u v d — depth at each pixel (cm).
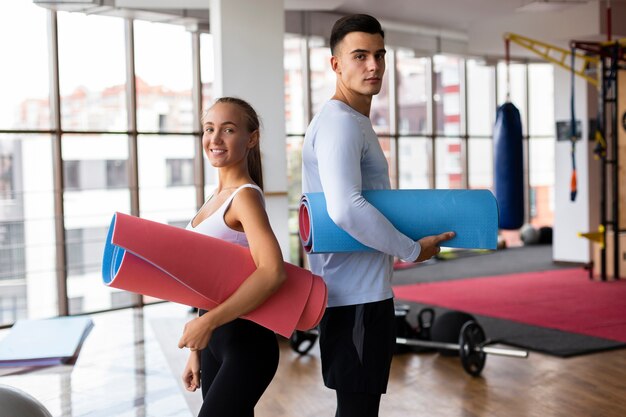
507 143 773
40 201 743
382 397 430
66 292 735
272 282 171
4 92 716
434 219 196
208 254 171
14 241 738
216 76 596
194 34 839
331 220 192
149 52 806
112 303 798
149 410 317
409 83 1155
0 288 736
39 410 211
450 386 449
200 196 855
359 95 204
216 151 188
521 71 1316
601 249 852
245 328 182
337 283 203
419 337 539
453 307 710
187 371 211
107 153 780
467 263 1065
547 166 1366
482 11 923
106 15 674
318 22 879
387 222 187
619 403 407
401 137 1145
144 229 166
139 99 802
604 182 840
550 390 435
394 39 1020
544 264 1030
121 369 384
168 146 828
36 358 262
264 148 606
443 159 1207
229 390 177
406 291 818
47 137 735
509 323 623
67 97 747
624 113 897
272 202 612
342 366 202
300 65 1002
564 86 988
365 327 201
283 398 430
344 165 187
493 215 198
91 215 776
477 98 1256
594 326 604
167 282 170
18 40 718
